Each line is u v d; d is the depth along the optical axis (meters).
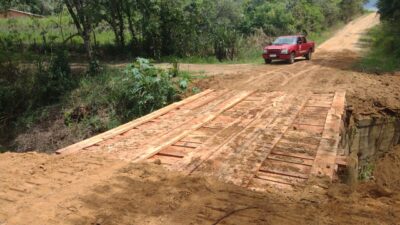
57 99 15.90
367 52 25.36
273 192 4.95
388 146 11.41
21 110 15.64
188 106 10.39
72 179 5.30
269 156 6.27
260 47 28.70
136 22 26.23
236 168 5.73
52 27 35.84
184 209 4.41
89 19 19.41
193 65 21.47
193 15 26.12
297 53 20.44
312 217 4.20
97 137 7.39
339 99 10.59
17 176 5.39
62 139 13.06
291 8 41.31
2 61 18.12
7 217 4.24
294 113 9.12
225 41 25.52
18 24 36.97
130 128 8.14
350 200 4.65
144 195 4.78
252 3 39.75
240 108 10.03
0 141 14.12
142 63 13.53
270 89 12.57
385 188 5.07
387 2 30.23
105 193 4.84
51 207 4.46
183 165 5.87
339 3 60.34
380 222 4.06
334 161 5.92
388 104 11.07
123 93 13.45
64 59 17.30
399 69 16.70
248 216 4.24
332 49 28.47
